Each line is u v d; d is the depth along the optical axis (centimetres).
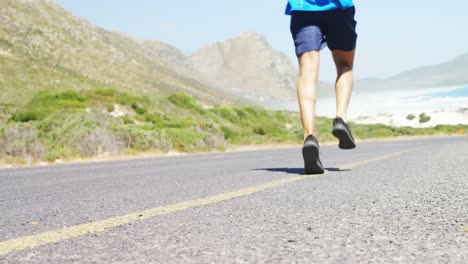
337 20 418
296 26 424
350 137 447
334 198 288
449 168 530
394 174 459
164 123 3019
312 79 422
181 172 647
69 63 16262
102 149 1619
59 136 1612
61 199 333
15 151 1287
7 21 16450
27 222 227
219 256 150
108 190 395
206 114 4753
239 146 3175
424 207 248
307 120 430
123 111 3956
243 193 317
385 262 142
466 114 15512
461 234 181
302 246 163
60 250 161
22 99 9431
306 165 454
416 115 16400
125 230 196
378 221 211
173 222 214
